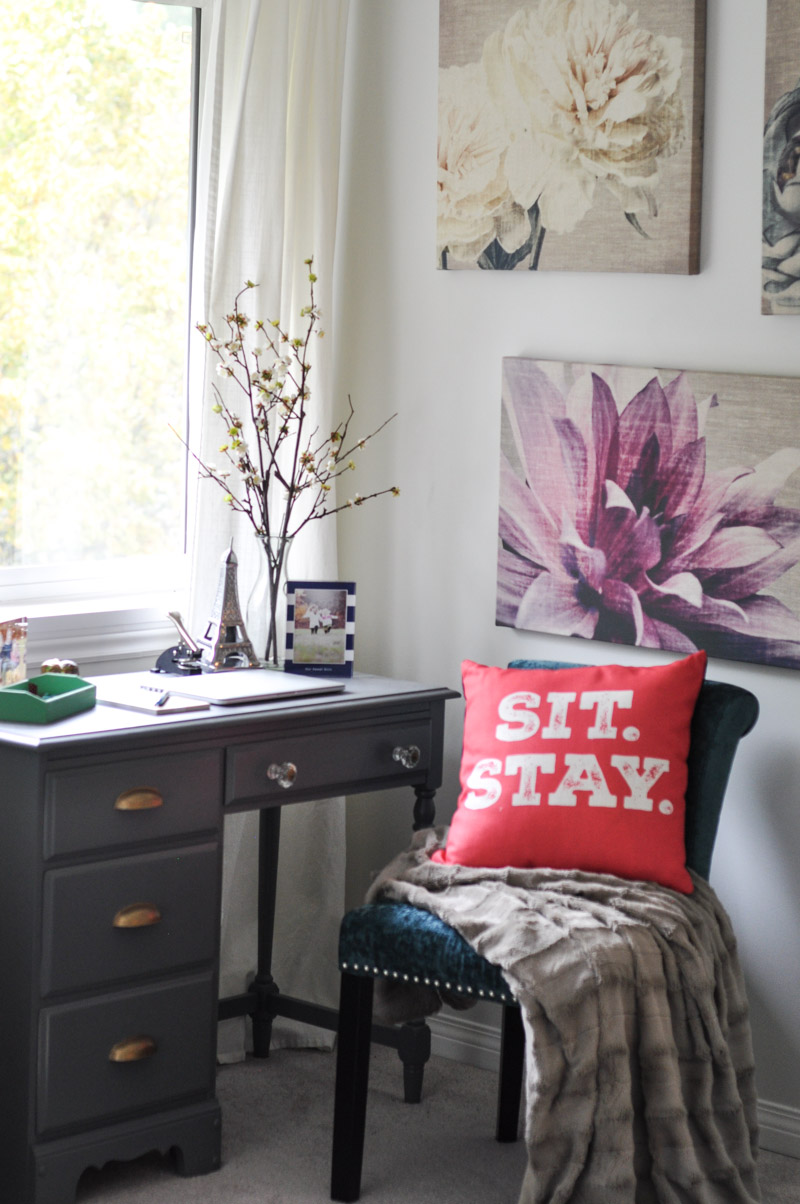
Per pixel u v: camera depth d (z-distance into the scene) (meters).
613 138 2.60
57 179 2.77
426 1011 2.46
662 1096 2.05
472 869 2.32
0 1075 2.29
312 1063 2.90
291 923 3.03
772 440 2.46
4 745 2.19
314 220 2.93
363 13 2.95
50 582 2.85
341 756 2.52
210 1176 2.43
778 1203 2.38
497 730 2.42
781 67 2.40
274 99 2.78
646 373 2.60
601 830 2.29
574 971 2.06
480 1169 2.49
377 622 3.07
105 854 2.27
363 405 3.04
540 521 2.76
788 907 2.56
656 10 2.52
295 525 2.99
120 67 2.83
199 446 2.81
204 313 2.81
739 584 2.52
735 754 2.51
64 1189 2.27
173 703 2.37
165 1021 2.37
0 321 2.72
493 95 2.74
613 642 2.70
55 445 2.83
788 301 2.43
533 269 2.74
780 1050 2.59
